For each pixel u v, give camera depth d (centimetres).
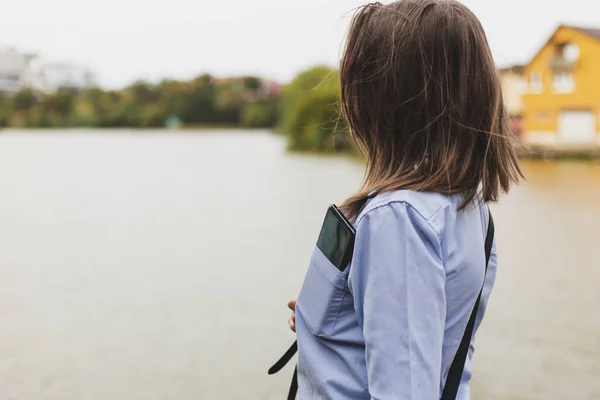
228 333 498
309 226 1003
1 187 1691
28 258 797
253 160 2555
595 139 2448
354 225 101
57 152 3278
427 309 92
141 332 504
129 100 7056
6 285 660
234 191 1508
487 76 105
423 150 103
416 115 103
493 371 427
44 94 7006
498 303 577
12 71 6969
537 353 457
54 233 986
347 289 102
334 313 103
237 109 6944
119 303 586
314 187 1552
